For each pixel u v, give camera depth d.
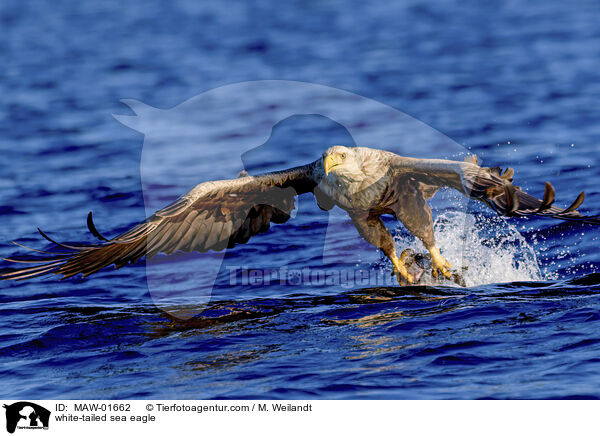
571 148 26.22
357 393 10.59
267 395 10.69
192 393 10.90
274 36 60.41
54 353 12.79
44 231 20.91
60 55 55.94
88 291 16.44
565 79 38.91
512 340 11.94
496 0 72.19
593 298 13.70
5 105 39.75
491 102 34.84
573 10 63.00
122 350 12.76
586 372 10.66
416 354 11.69
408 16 66.88
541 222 18.70
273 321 13.87
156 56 53.97
